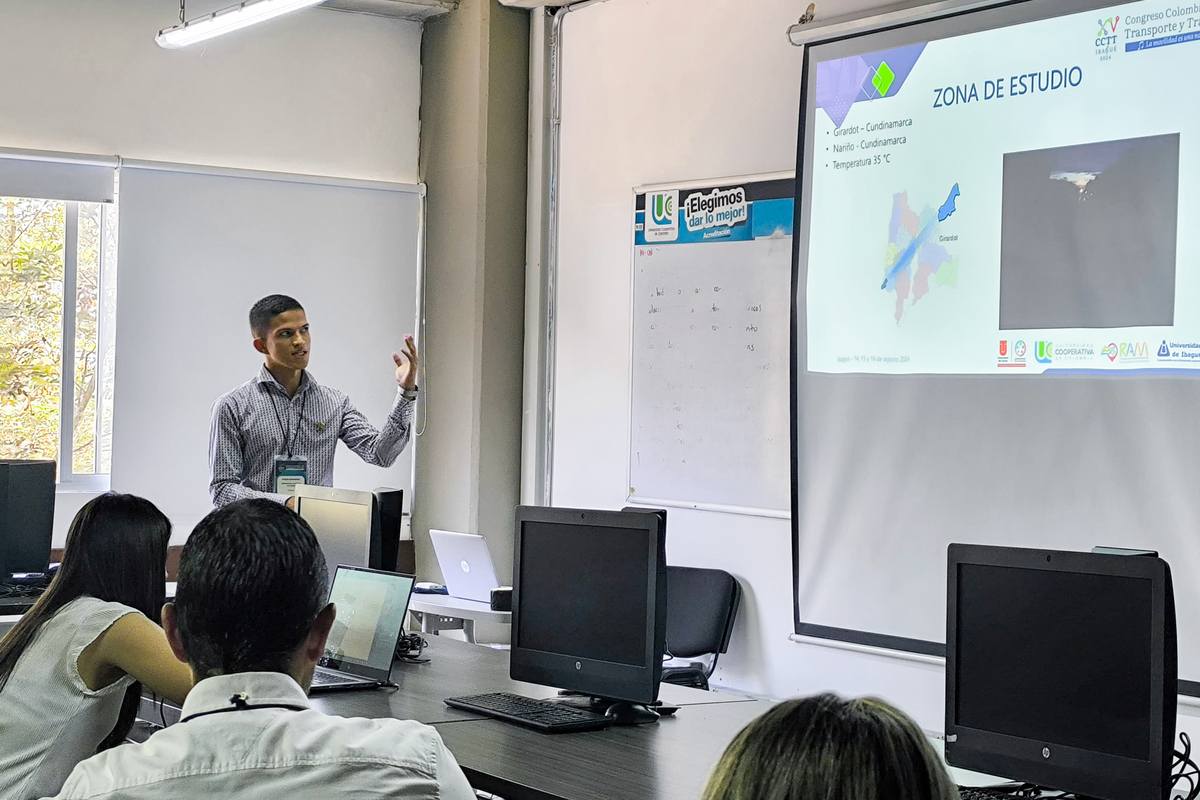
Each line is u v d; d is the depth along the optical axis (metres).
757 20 5.36
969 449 4.48
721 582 5.32
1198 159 3.87
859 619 4.83
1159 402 3.96
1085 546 4.16
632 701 3.00
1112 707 2.30
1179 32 3.93
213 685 1.66
